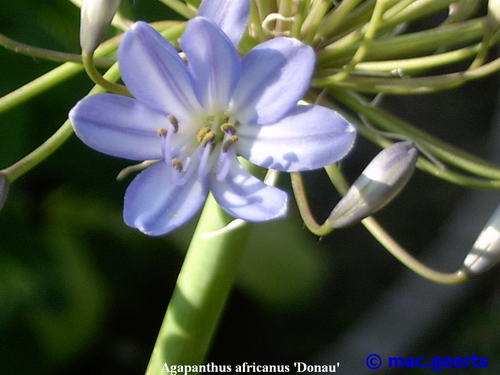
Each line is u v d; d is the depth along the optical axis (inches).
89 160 11.2
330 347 14.5
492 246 7.3
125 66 6.6
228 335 14.7
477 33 7.7
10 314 10.6
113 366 13.5
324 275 13.0
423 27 12.2
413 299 14.1
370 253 15.7
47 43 10.2
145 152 6.8
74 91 10.5
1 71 10.2
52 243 11.0
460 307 14.4
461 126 16.3
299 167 6.7
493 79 16.2
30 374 10.8
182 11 7.8
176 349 8.3
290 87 6.7
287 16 7.7
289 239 12.1
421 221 16.1
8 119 10.3
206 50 6.6
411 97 16.3
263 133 6.9
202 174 6.9
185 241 11.8
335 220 7.0
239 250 8.1
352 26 8.0
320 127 6.6
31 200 11.1
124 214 6.7
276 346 14.7
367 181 6.8
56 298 10.9
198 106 6.9
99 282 11.5
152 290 13.3
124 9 9.6
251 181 6.8
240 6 6.7
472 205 14.3
